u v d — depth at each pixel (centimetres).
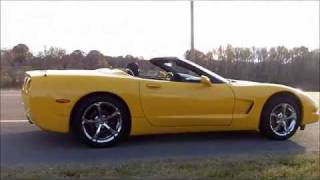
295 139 677
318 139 679
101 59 1636
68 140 643
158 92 611
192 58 2067
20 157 552
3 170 475
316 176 457
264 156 551
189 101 621
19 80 1980
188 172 462
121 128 605
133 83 605
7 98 1242
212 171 466
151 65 663
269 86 664
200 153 581
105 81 593
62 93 577
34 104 577
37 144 620
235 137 679
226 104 639
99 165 499
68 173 458
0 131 703
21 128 728
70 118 585
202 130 638
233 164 498
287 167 489
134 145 619
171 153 580
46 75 585
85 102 586
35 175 451
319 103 1174
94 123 595
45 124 580
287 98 670
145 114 608
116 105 598
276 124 666
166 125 619
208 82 631
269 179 446
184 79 634
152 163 503
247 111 653
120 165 495
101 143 600
